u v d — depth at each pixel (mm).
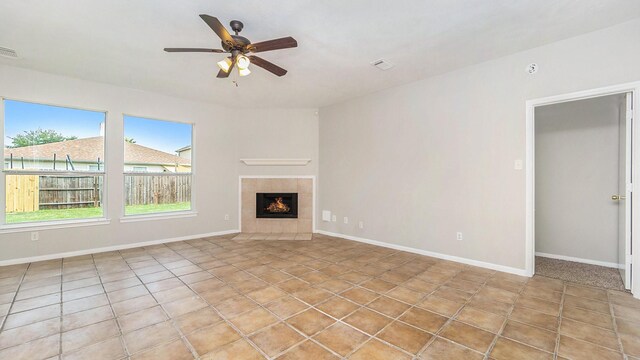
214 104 5582
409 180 4402
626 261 2885
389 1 2381
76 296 2766
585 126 3824
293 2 2385
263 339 2055
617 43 2762
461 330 2166
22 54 3406
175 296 2771
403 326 2227
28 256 3838
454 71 3881
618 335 2088
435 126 4090
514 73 3373
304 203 5863
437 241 4086
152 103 4859
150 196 4977
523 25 2764
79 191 4324
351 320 2320
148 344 1991
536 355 1867
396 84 4453
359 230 5125
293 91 4801
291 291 2893
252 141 5867
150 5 2434
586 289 2922
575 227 3920
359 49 3262
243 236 5480
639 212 2705
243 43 2521
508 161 3430
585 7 2471
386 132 4699
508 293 2834
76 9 2492
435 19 2658
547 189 4117
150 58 3510
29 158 3975
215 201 5613
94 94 4332
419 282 3135
